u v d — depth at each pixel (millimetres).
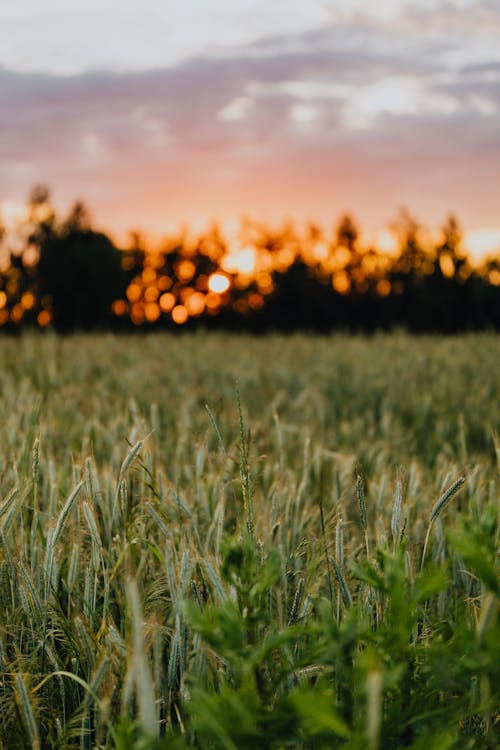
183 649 1766
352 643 1346
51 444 3871
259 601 1432
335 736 1280
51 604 1986
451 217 50625
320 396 6496
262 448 3848
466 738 1502
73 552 2154
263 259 57906
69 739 1809
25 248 48156
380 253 54469
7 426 3834
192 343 12344
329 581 2043
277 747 1209
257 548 1963
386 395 7172
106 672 1653
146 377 7266
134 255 63344
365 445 4438
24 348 9648
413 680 1412
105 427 4531
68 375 7441
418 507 2777
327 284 56844
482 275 51312
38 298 48312
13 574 2051
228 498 3051
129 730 1281
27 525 2617
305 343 12539
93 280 48062
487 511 1364
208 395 6520
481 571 1252
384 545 1951
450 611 2150
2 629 1872
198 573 2113
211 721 1170
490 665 1264
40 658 1934
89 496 2203
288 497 2699
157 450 3225
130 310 61531
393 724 1322
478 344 11734
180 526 2512
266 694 1348
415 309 51531
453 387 7227
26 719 1599
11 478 2715
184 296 64688
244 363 9180
